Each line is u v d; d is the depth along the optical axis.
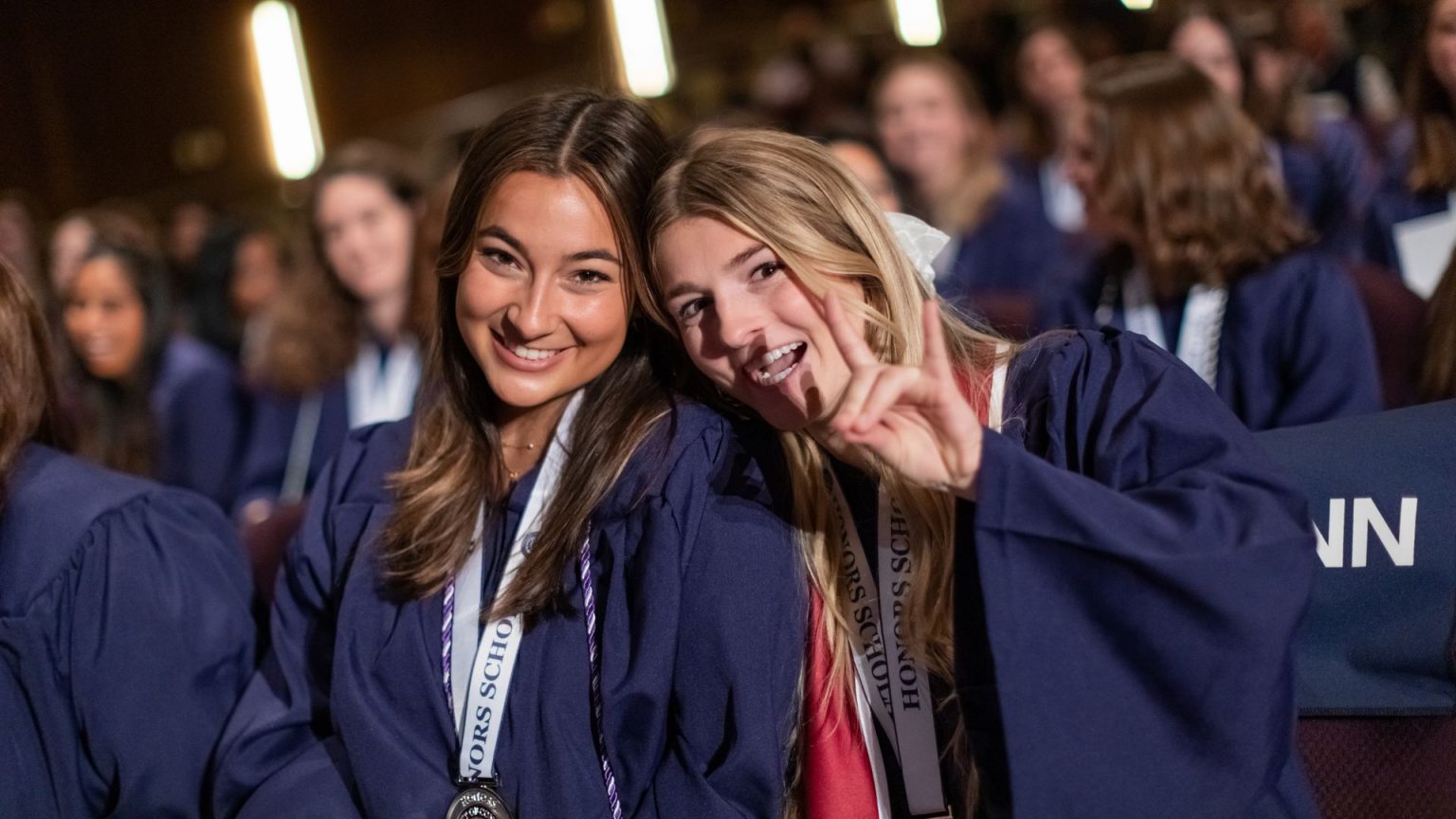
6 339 2.16
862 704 1.84
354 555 2.08
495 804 1.85
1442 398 2.23
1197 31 4.04
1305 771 1.78
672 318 1.89
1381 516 1.76
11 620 2.07
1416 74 3.05
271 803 1.95
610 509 1.92
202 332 5.44
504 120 1.92
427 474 2.05
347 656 1.96
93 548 2.12
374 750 1.89
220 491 4.23
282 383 3.94
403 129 8.18
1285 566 1.55
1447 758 1.72
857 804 1.81
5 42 8.04
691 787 1.82
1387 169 3.55
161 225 8.12
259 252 5.39
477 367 2.06
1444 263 3.09
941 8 6.98
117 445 3.68
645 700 1.82
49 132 8.17
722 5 7.90
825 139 3.92
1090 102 2.93
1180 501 1.59
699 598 1.84
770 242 1.73
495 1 7.99
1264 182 2.88
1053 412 1.78
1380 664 1.74
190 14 8.12
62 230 5.00
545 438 2.05
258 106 8.08
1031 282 4.69
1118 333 1.85
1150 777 1.56
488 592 1.97
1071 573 1.56
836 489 1.89
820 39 6.95
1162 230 2.85
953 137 4.75
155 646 2.12
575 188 1.86
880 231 1.79
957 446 1.56
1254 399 2.82
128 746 2.09
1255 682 1.54
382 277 3.83
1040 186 5.30
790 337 1.75
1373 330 2.83
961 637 1.66
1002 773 1.64
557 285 1.88
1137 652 1.56
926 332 1.53
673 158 1.86
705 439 1.93
